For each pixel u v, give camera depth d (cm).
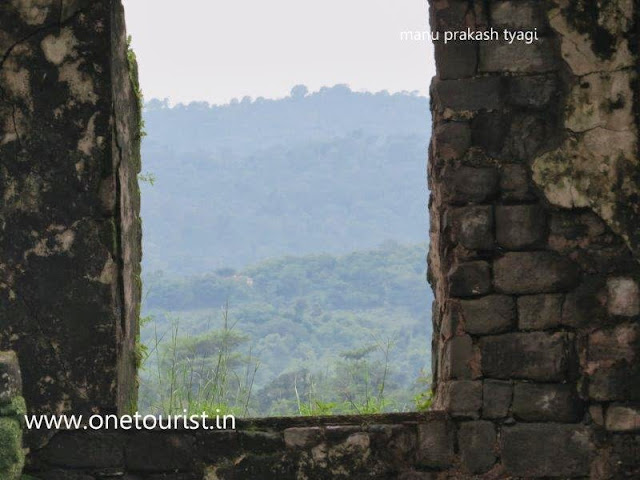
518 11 977
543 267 964
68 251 975
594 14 969
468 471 961
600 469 952
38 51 981
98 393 970
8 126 981
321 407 1141
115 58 992
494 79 977
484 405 962
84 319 972
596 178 962
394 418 973
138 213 1058
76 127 978
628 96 962
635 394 952
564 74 970
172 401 1148
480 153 977
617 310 957
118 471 969
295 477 969
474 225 972
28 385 971
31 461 968
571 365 959
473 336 968
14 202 978
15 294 975
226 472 969
